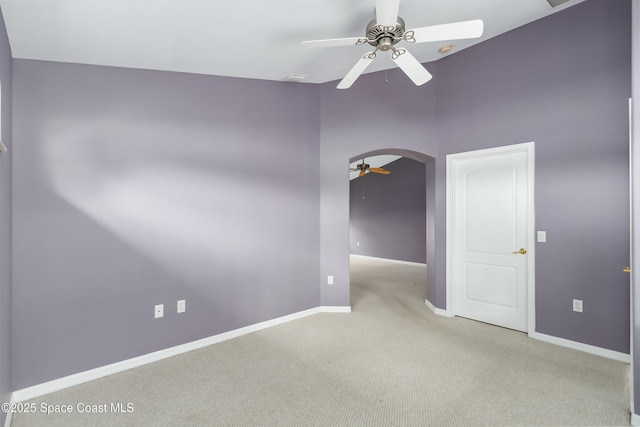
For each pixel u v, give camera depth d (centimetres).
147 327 264
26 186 218
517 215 320
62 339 229
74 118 236
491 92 328
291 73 325
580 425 182
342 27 243
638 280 184
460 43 334
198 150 291
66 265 231
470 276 357
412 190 815
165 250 273
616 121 259
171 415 193
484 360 261
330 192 379
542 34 294
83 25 203
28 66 221
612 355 261
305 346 290
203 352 280
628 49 254
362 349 283
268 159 337
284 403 204
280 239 346
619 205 258
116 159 252
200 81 294
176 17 210
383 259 884
